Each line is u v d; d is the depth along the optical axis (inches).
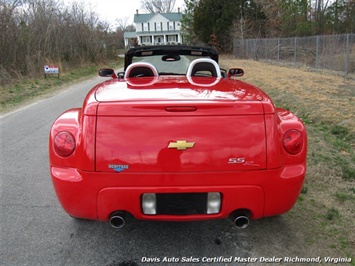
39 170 162.2
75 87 503.8
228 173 85.3
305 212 117.6
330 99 297.3
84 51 943.7
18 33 563.8
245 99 90.0
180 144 83.2
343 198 126.0
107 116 84.6
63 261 95.3
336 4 1037.8
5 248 101.1
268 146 86.0
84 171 85.4
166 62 177.0
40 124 258.8
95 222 116.3
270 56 884.0
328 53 597.9
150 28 2706.7
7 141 211.9
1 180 150.3
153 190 85.2
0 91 428.5
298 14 1161.4
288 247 99.6
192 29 1519.4
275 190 88.2
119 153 83.7
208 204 87.9
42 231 110.5
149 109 83.9
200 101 86.6
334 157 164.7
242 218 89.2
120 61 1248.8
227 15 1273.4
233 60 1003.3
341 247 98.7
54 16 759.7
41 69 613.0
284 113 104.7
